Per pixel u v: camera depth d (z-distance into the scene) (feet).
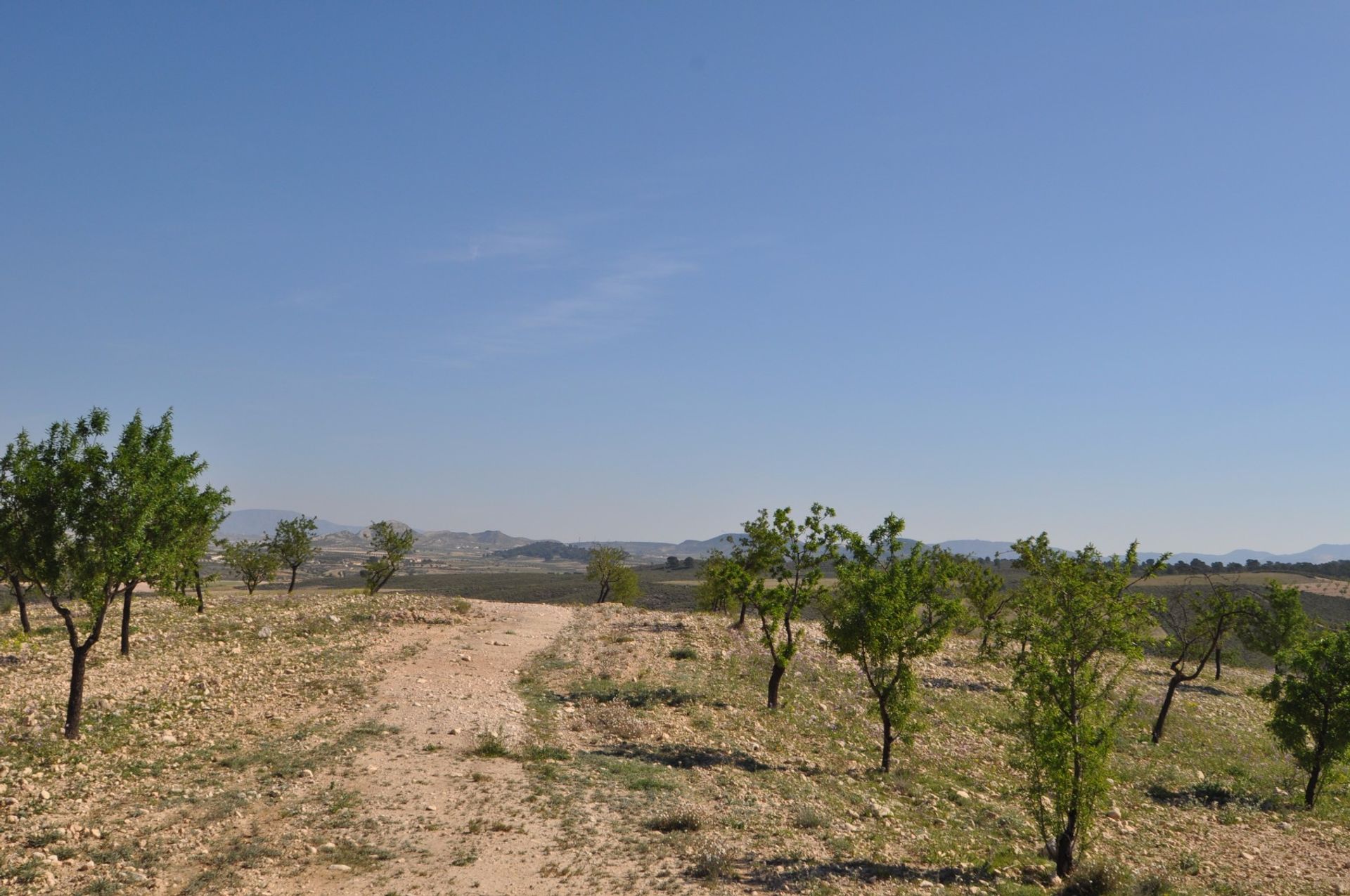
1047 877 61.93
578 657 144.46
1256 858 72.79
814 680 141.79
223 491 124.36
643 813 67.26
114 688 101.65
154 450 87.30
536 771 77.82
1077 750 61.21
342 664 122.83
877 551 96.17
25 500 79.92
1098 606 63.21
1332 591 338.75
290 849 55.42
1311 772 96.02
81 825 57.93
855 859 60.64
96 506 81.92
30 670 107.76
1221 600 125.39
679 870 55.11
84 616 155.84
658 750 91.91
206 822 59.93
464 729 91.81
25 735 79.87
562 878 52.85
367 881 51.19
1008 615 171.53
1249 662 240.94
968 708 131.44
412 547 245.86
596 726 100.89
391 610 173.06
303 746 81.76
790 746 101.14
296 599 205.36
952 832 72.64
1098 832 75.41
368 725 90.33
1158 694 157.17
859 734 111.65
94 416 84.64
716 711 113.09
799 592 119.14
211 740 83.35
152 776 70.54
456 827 61.46
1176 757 117.39
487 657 138.72
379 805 65.36
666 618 193.77
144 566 85.56
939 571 93.76
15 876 48.78
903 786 88.38
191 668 116.67
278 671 116.67
